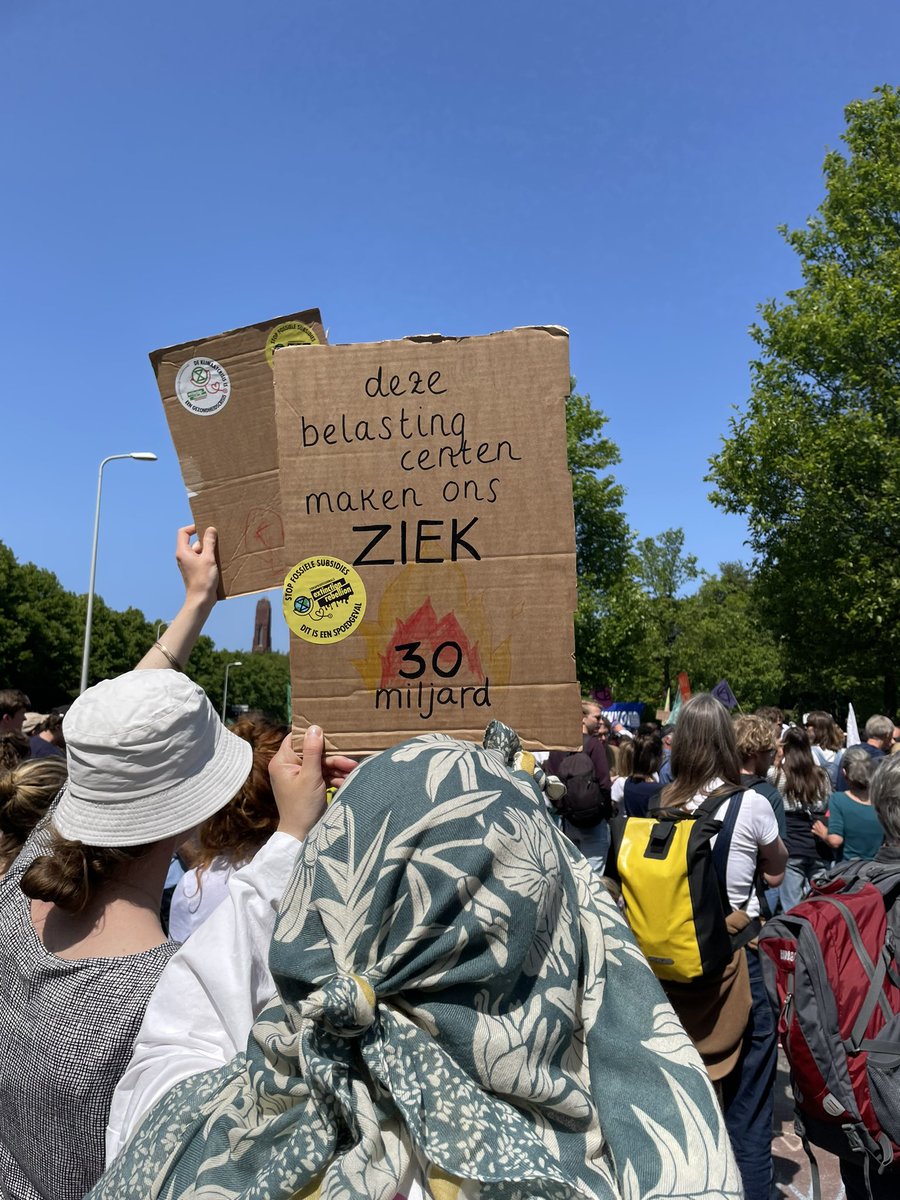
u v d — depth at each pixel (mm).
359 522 1852
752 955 3361
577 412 28344
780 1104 4688
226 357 2031
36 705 43969
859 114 23953
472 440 1823
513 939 958
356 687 1827
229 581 2035
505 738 1346
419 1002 968
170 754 1615
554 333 1796
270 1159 963
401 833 975
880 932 2475
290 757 1760
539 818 1050
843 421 22031
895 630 22062
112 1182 1045
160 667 1962
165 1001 1342
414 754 1053
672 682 53531
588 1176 969
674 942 3012
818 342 22484
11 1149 1579
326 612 1848
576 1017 1058
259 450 2025
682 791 3451
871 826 5816
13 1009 1604
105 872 1611
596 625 27812
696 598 69625
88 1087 1491
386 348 1858
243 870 1461
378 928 962
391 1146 953
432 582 1822
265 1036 1010
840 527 22188
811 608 23188
